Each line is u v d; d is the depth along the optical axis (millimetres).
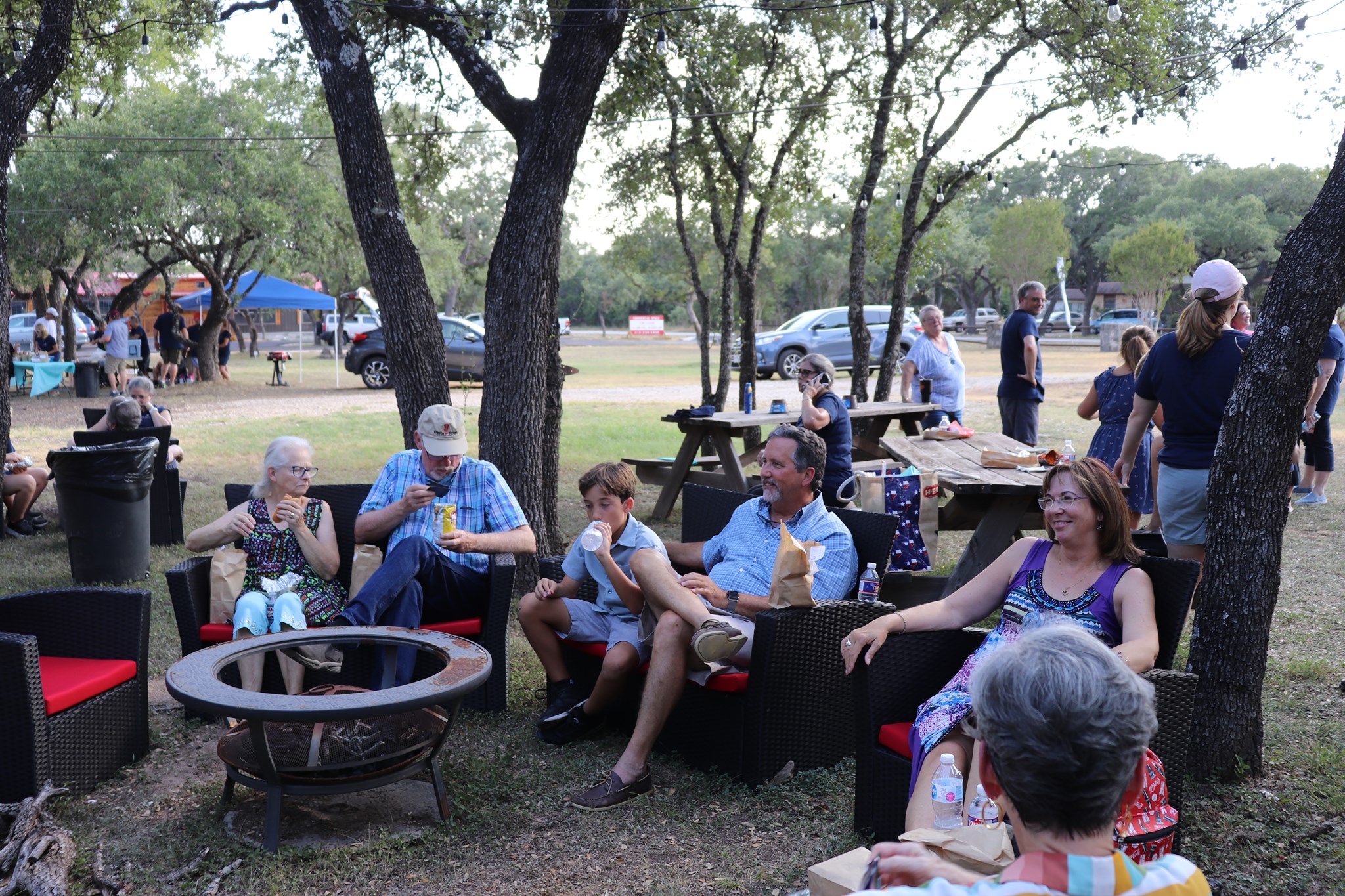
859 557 4109
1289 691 4410
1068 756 1324
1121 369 6340
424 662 4043
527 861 3119
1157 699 2734
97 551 6395
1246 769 3494
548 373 6363
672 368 29922
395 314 5809
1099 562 3078
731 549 4227
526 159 5691
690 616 3523
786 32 10312
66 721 3434
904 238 10953
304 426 14695
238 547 4328
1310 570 6434
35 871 2875
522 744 4004
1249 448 3365
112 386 20344
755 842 3207
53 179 19219
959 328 62469
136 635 3754
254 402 18969
